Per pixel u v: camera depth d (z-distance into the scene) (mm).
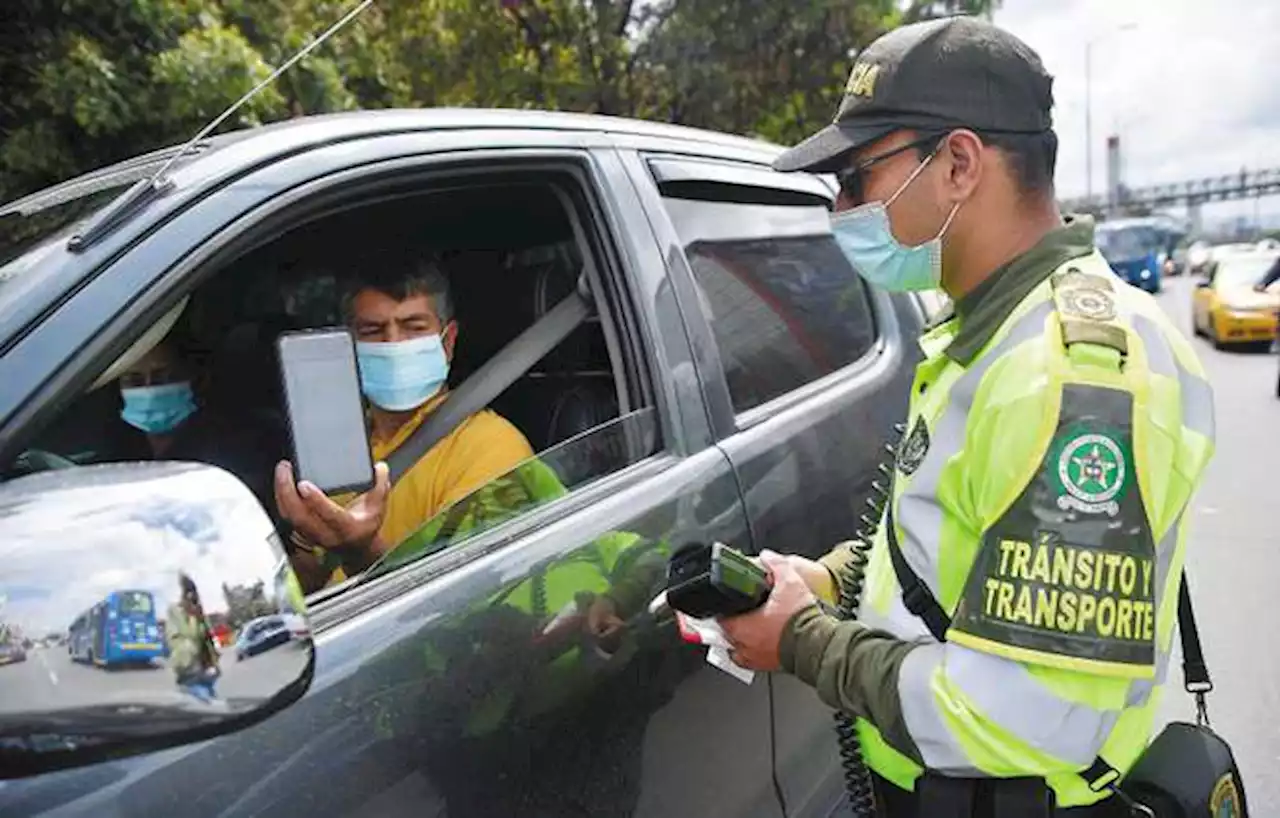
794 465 2062
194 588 891
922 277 1356
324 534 1479
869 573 1398
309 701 1183
